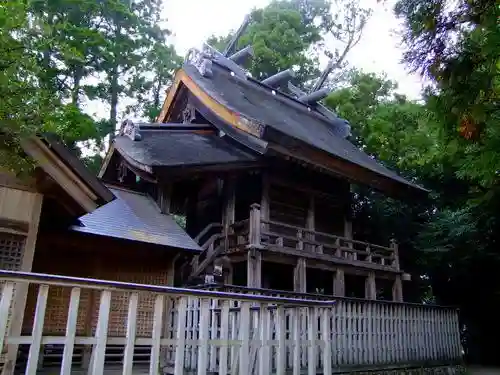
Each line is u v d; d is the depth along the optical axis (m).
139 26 19.50
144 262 8.10
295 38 23.19
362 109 18.81
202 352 4.04
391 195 12.86
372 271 11.93
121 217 8.37
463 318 15.06
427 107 4.29
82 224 7.06
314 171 12.35
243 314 4.38
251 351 4.44
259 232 9.59
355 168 11.67
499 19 3.95
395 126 16.52
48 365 7.00
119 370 6.83
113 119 18.72
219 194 11.38
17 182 5.35
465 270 13.95
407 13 4.36
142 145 10.63
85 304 7.25
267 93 16.22
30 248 5.28
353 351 8.80
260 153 10.67
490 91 4.09
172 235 8.48
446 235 13.72
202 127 12.92
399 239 15.47
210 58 15.00
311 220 12.14
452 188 14.70
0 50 3.57
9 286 3.22
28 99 3.80
